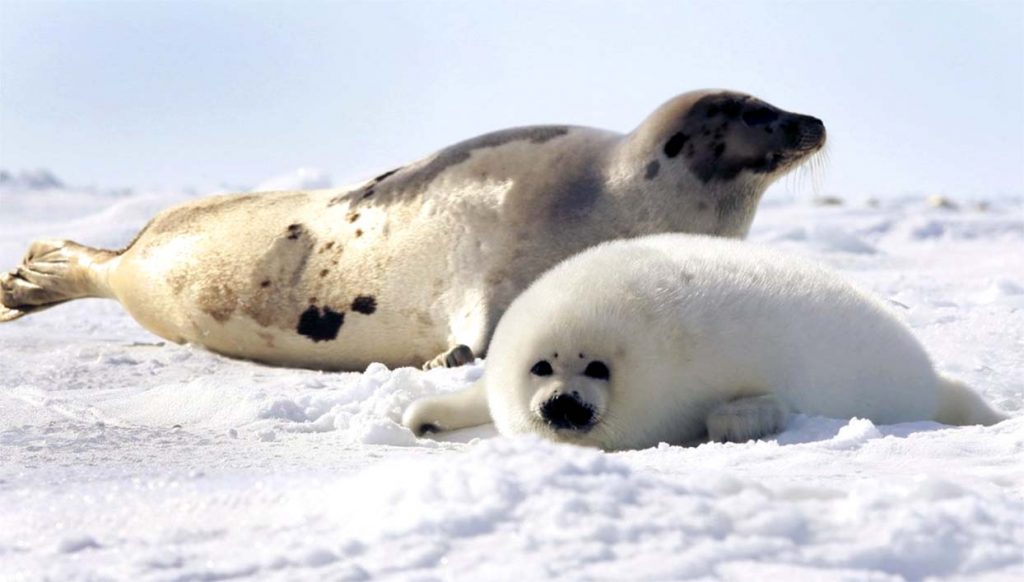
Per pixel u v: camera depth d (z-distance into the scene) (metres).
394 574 5.95
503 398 12.33
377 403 13.44
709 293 12.08
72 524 7.41
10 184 68.06
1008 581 6.04
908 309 21.20
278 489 7.67
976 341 18.27
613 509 6.59
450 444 12.05
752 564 6.04
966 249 41.56
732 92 19.64
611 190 18.94
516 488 6.73
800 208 59.22
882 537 6.38
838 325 12.09
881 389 12.11
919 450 10.10
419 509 6.64
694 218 19.11
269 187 54.62
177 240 21.42
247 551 6.46
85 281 23.44
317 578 5.94
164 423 13.69
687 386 11.91
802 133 19.17
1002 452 10.03
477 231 18.83
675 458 10.09
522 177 19.16
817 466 9.52
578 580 5.78
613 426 11.91
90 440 11.72
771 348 11.88
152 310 21.80
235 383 15.59
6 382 17.47
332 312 19.64
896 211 56.97
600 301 12.02
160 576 6.08
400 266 19.17
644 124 19.41
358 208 20.03
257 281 20.25
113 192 65.94
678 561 5.98
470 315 18.42
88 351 20.62
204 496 7.71
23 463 10.42
